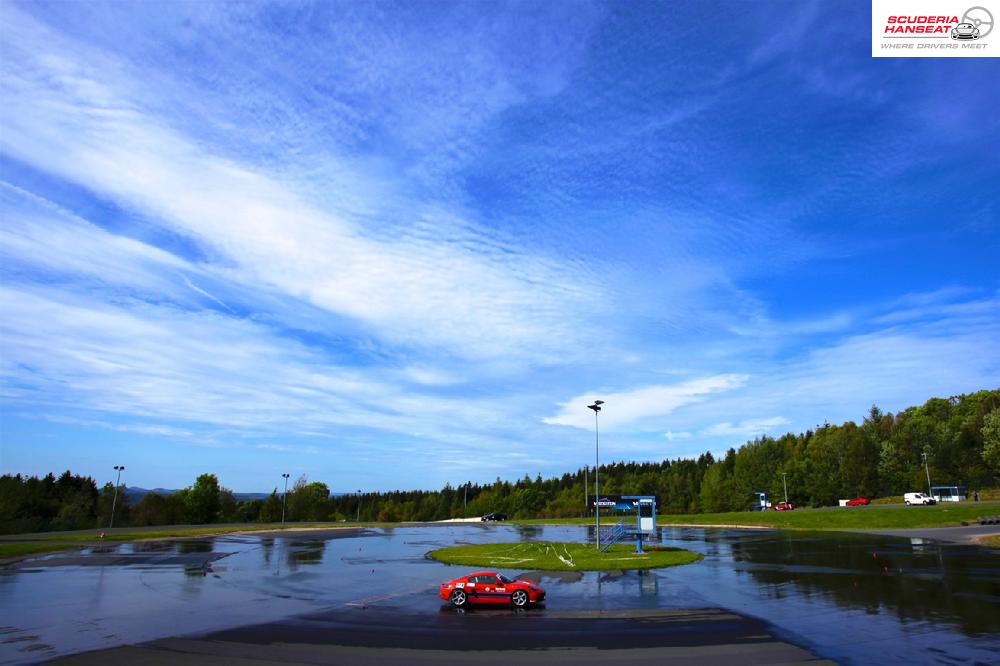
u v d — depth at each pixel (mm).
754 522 84312
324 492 152000
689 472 163750
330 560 46562
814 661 17047
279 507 135875
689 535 67938
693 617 23234
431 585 33000
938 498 89688
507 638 20266
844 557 42062
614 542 58500
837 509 86062
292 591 30812
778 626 21406
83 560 47156
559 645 19266
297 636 20688
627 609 25109
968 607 24125
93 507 110938
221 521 127062
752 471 125562
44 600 28125
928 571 34062
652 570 37656
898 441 114375
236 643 19719
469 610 25344
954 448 108375
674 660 17406
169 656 18141
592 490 157125
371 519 172500
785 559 42031
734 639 19688
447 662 17453
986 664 16516
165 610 25562
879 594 27391
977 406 124438
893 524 69312
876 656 17406
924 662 16766
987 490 103750
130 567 42062
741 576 34188
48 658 17922
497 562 43188
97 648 19062
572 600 27422
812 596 27297
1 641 20031
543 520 122875
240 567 41938
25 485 106375
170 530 90500
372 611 25250
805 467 119438
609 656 17922
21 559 48219
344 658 17906
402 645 19406
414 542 66188
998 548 45406
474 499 174500
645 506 50062
